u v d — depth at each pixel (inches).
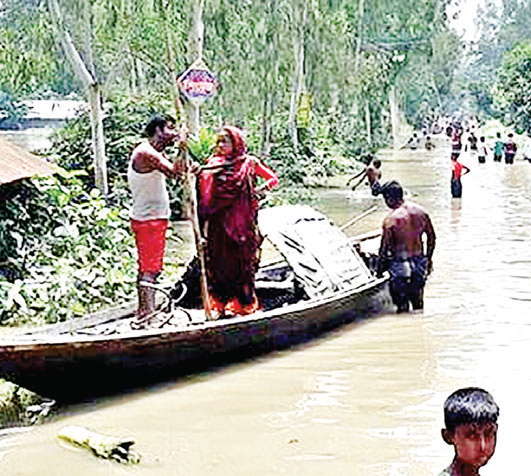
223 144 408.2
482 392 175.3
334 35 1283.2
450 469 173.5
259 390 355.9
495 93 2755.9
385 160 1910.7
